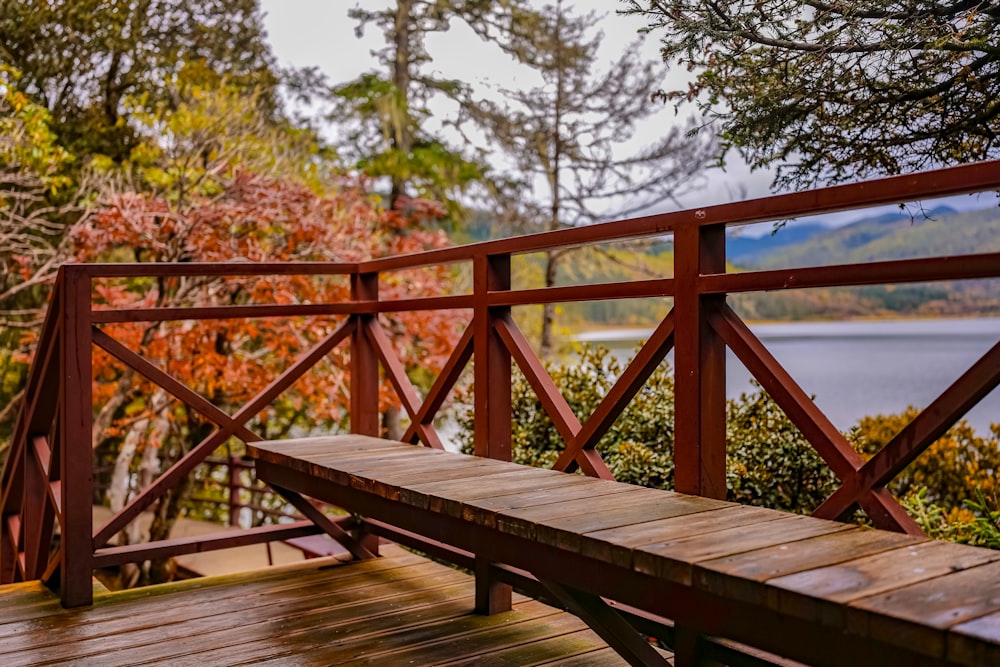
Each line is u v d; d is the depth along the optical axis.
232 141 7.01
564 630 2.62
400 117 10.32
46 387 3.27
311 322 6.36
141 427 7.00
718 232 2.10
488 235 10.84
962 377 1.57
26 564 3.42
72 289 2.90
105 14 9.57
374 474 2.39
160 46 10.24
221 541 3.18
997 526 3.03
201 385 6.80
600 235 2.32
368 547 3.52
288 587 3.08
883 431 4.81
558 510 1.88
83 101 9.62
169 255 6.08
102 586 3.09
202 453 3.16
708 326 2.08
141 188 7.95
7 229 7.75
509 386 2.86
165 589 3.05
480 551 2.03
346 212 7.23
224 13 10.84
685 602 1.52
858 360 7.75
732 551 1.51
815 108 3.45
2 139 7.02
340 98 11.15
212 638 2.55
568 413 2.51
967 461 4.38
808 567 1.41
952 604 1.21
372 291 3.70
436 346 6.96
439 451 2.90
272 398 3.36
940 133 3.14
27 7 9.08
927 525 3.38
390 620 2.72
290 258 6.35
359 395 3.69
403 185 10.27
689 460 2.08
